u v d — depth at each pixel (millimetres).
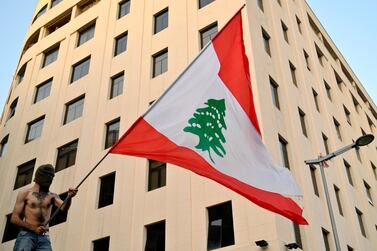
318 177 19375
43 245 5543
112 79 23500
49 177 5957
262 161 8750
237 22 10062
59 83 26328
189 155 7859
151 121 7977
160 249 16297
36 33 32250
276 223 14016
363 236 21609
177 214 16406
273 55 21047
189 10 22344
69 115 24281
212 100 8797
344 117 27812
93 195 19516
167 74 20734
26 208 5691
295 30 25844
